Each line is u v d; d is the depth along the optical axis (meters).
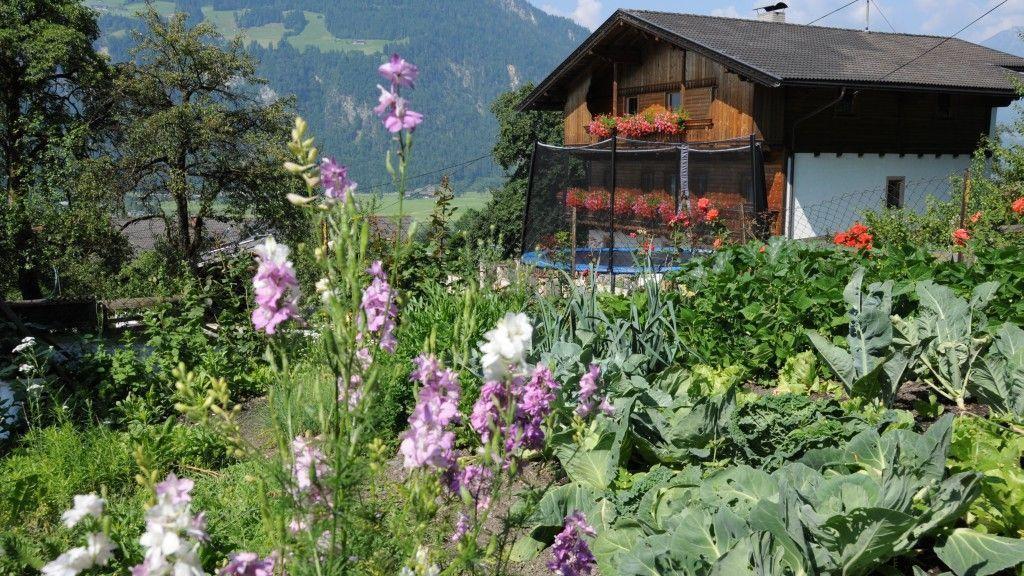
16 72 26.69
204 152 27.94
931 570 3.42
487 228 30.67
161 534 1.70
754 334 6.29
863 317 5.07
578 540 2.84
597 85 27.06
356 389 2.26
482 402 2.38
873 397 5.00
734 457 4.23
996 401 4.93
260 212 28.12
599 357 5.43
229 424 2.14
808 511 3.14
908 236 14.05
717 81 21.94
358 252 2.09
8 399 6.58
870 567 3.24
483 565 2.50
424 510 2.24
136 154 27.45
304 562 2.13
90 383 7.61
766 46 22.38
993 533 3.43
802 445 4.02
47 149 23.00
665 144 19.00
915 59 24.61
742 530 3.25
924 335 5.55
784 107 20.83
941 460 3.33
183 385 2.11
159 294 8.43
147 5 28.72
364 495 2.80
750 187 17.12
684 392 5.17
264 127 28.98
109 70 28.84
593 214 21.00
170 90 28.91
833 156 21.95
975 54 27.27
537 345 5.36
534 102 27.89
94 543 1.89
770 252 7.70
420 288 7.90
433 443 2.16
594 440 4.20
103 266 26.06
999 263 6.33
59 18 28.27
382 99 2.03
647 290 6.23
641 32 23.61
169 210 29.23
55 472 5.16
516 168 45.53
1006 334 5.00
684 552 3.25
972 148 24.77
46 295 24.98
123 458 5.31
